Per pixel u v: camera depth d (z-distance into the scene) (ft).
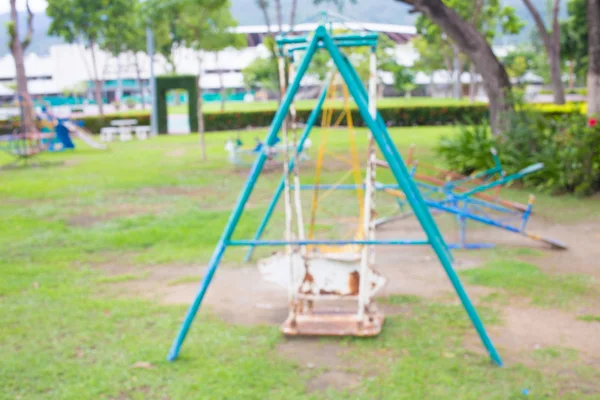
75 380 13.28
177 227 27.96
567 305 17.62
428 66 188.14
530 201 23.90
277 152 47.34
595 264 21.86
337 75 16.48
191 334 15.67
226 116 96.68
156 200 35.32
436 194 34.65
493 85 44.16
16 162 56.90
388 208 32.19
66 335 15.72
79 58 210.18
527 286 19.22
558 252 23.63
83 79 211.41
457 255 23.32
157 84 91.30
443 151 45.11
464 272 20.77
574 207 32.24
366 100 15.75
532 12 106.42
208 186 40.22
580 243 24.94
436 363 13.89
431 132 84.84
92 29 146.72
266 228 27.73
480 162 41.01
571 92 157.07
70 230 27.99
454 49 163.22
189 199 35.53
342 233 26.55
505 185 38.47
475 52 44.24
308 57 13.79
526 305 17.65
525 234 24.08
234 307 17.88
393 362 13.99
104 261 23.17
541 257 22.89
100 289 19.65
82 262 23.06
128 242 25.64
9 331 15.97
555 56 106.63
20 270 21.71
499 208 27.14
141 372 13.58
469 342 15.10
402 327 16.03
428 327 16.03
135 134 93.09
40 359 14.30
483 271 20.71
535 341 15.14
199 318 16.87
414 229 27.76
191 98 93.56
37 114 69.10
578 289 18.95
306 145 41.32
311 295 15.67
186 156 58.59
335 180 40.98
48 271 21.76
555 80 107.24
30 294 19.08
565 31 127.44
